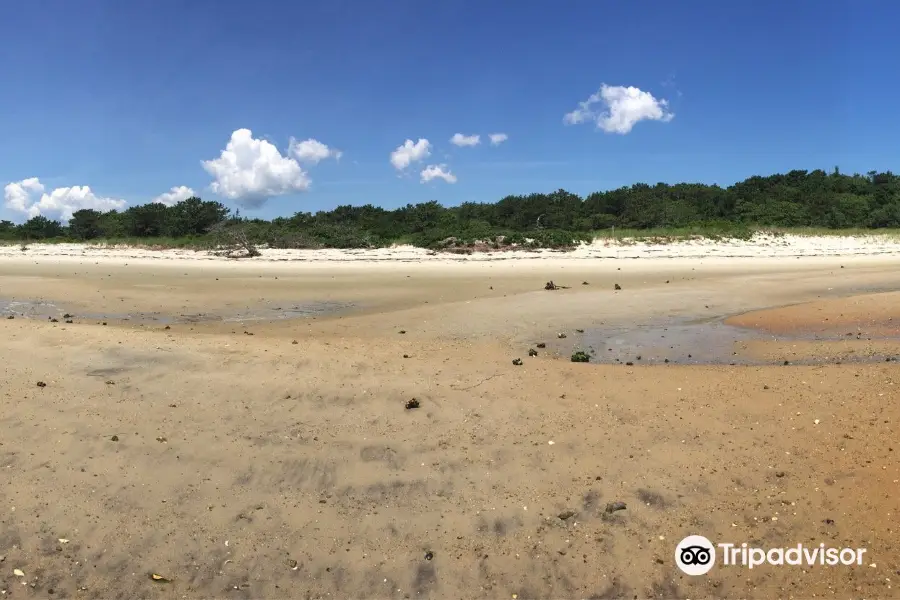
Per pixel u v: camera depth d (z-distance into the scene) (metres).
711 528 5.29
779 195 46.78
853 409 7.34
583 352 11.70
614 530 5.33
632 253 32.69
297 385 8.80
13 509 5.71
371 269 28.25
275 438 7.07
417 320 15.37
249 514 5.67
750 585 4.69
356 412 7.82
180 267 30.31
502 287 21.62
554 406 7.92
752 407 7.65
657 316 15.81
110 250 38.97
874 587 4.54
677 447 6.63
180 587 4.89
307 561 5.11
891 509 5.29
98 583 4.93
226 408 7.95
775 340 12.94
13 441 6.91
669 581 4.78
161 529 5.48
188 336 12.27
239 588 4.87
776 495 5.66
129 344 11.08
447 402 8.12
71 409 7.84
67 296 20.45
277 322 15.83
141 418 7.59
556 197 47.19
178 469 6.38
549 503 5.73
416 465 6.45
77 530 5.47
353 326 14.82
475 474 6.25
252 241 37.28
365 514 5.66
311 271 27.88
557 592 4.75
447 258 31.72
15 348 10.60
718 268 27.81
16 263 34.28
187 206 45.88
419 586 4.85
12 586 4.89
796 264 29.39
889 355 11.13
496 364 10.13
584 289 20.39
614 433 7.04
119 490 6.02
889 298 17.38
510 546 5.20
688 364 10.95
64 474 6.26
